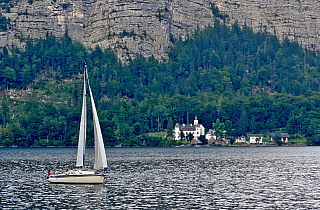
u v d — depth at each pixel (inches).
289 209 6988.2
